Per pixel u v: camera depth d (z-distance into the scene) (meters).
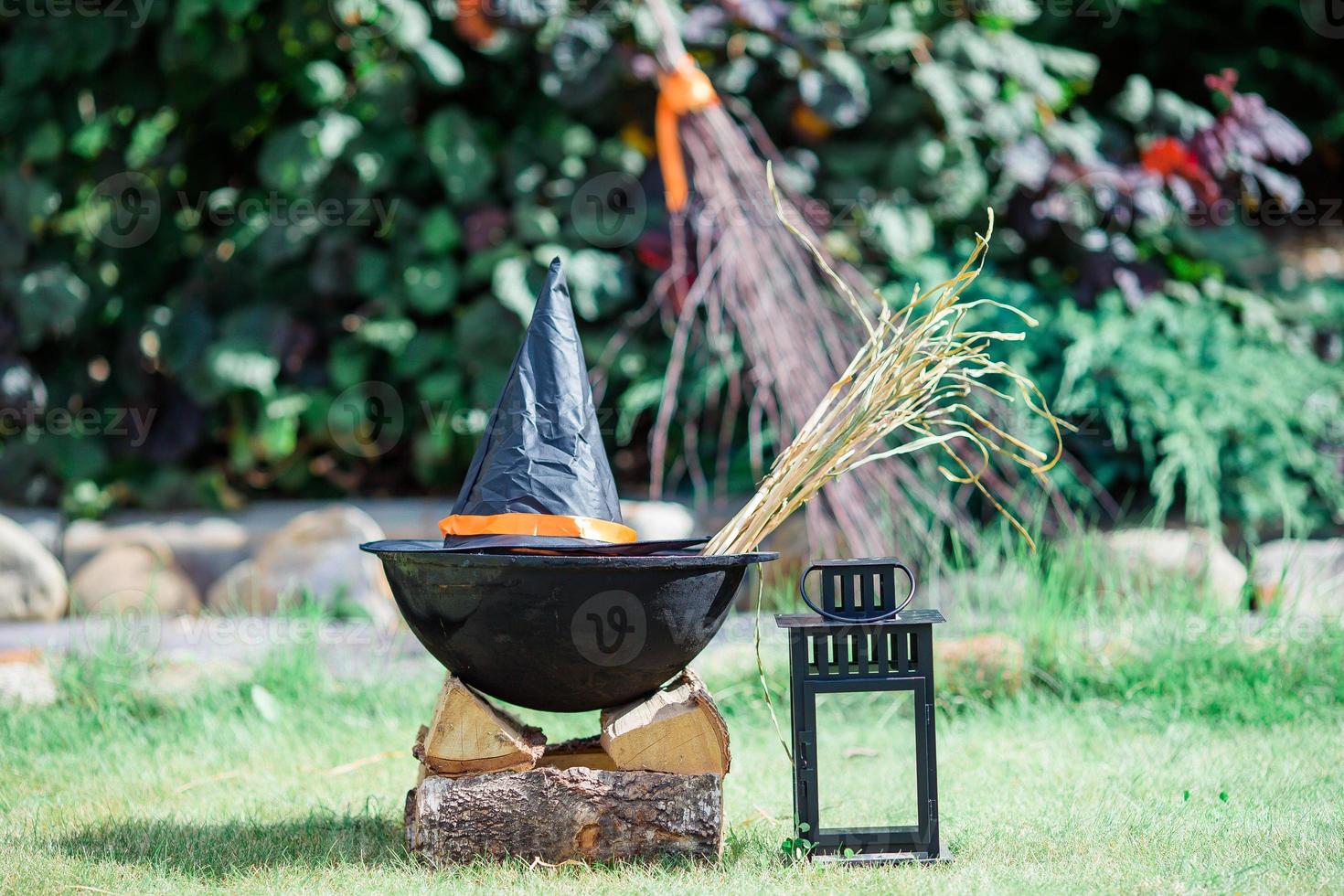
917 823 2.40
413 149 5.09
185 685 3.54
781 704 3.39
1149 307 4.99
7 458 4.99
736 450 5.17
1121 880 2.04
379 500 5.16
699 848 2.21
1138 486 5.00
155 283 5.34
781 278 4.21
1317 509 4.93
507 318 4.97
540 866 2.17
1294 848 2.19
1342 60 7.09
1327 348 5.43
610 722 2.26
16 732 3.13
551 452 2.22
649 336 5.15
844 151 5.21
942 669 3.45
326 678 3.60
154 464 5.21
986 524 4.64
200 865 2.23
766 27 4.80
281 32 4.93
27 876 2.14
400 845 2.36
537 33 4.88
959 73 5.10
